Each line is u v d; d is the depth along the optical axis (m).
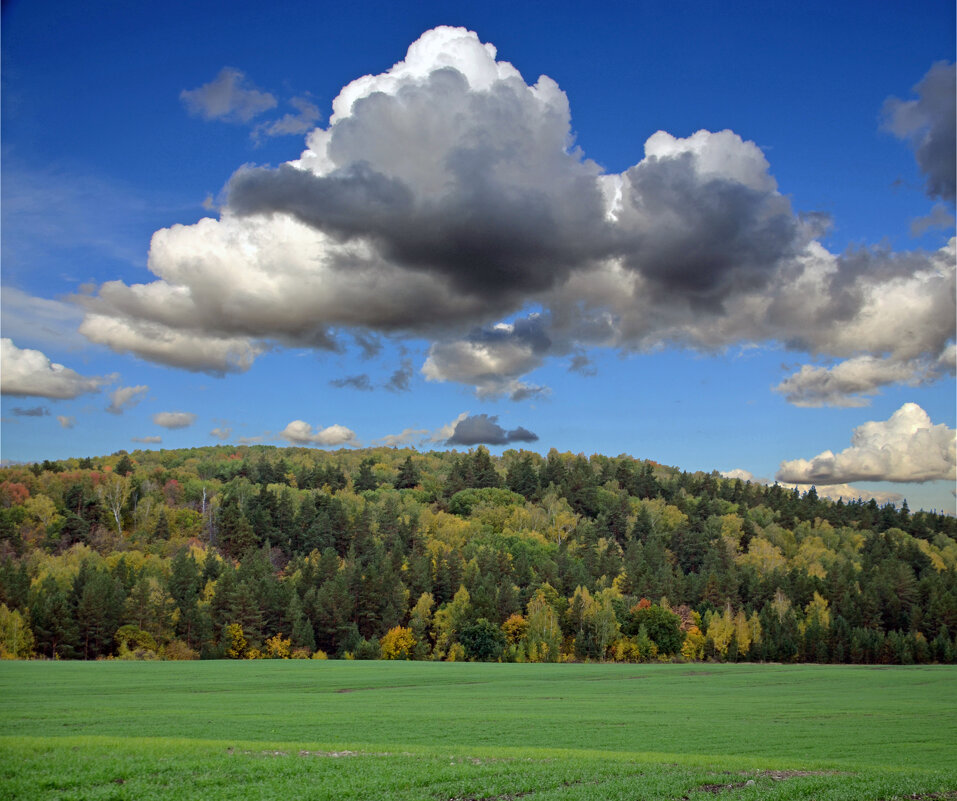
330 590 139.50
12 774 24.58
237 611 127.88
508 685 79.88
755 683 87.62
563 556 186.50
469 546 185.75
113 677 76.56
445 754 31.03
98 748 28.55
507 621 139.00
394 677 86.69
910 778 28.56
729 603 144.00
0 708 47.97
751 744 40.75
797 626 145.38
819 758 36.84
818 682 89.75
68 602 123.94
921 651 140.62
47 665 92.44
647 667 115.50
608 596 141.00
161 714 45.62
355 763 28.25
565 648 139.50
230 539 188.38
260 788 24.27
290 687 71.81
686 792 25.95
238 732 39.28
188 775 25.44
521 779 26.77
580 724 47.28
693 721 50.16
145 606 124.88
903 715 55.03
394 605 143.62
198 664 103.81
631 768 29.23
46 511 194.88
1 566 144.88
